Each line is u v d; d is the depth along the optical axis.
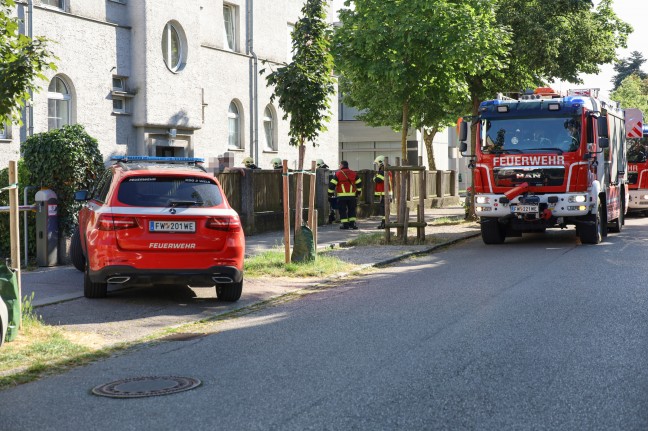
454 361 7.27
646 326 8.84
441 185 38.94
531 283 12.37
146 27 24.16
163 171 10.77
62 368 7.39
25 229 14.29
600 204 19.94
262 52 30.64
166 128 25.33
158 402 6.11
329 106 15.40
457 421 5.49
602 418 5.53
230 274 10.56
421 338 8.34
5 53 10.02
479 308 10.16
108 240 10.27
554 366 7.04
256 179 22.33
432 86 23.64
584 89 21.08
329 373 6.91
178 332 9.13
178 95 25.52
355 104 37.44
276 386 6.52
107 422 5.61
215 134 27.89
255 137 30.08
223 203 10.79
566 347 7.80
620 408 5.77
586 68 28.31
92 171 14.88
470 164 19.80
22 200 14.93
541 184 18.44
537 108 18.64
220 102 28.14
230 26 29.31
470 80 26.30
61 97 22.09
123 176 10.63
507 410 5.73
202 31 27.28
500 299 10.86
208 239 10.47
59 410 5.94
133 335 8.89
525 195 18.55
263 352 7.86
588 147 18.41
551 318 9.38
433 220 27.72
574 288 11.76
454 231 23.11
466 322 9.22
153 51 24.47
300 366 7.21
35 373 7.17
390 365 7.16
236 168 21.06
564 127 18.47
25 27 20.73
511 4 26.91
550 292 11.41
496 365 7.10
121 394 6.36
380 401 6.00
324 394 6.23
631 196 28.77
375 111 37.75
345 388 6.40
